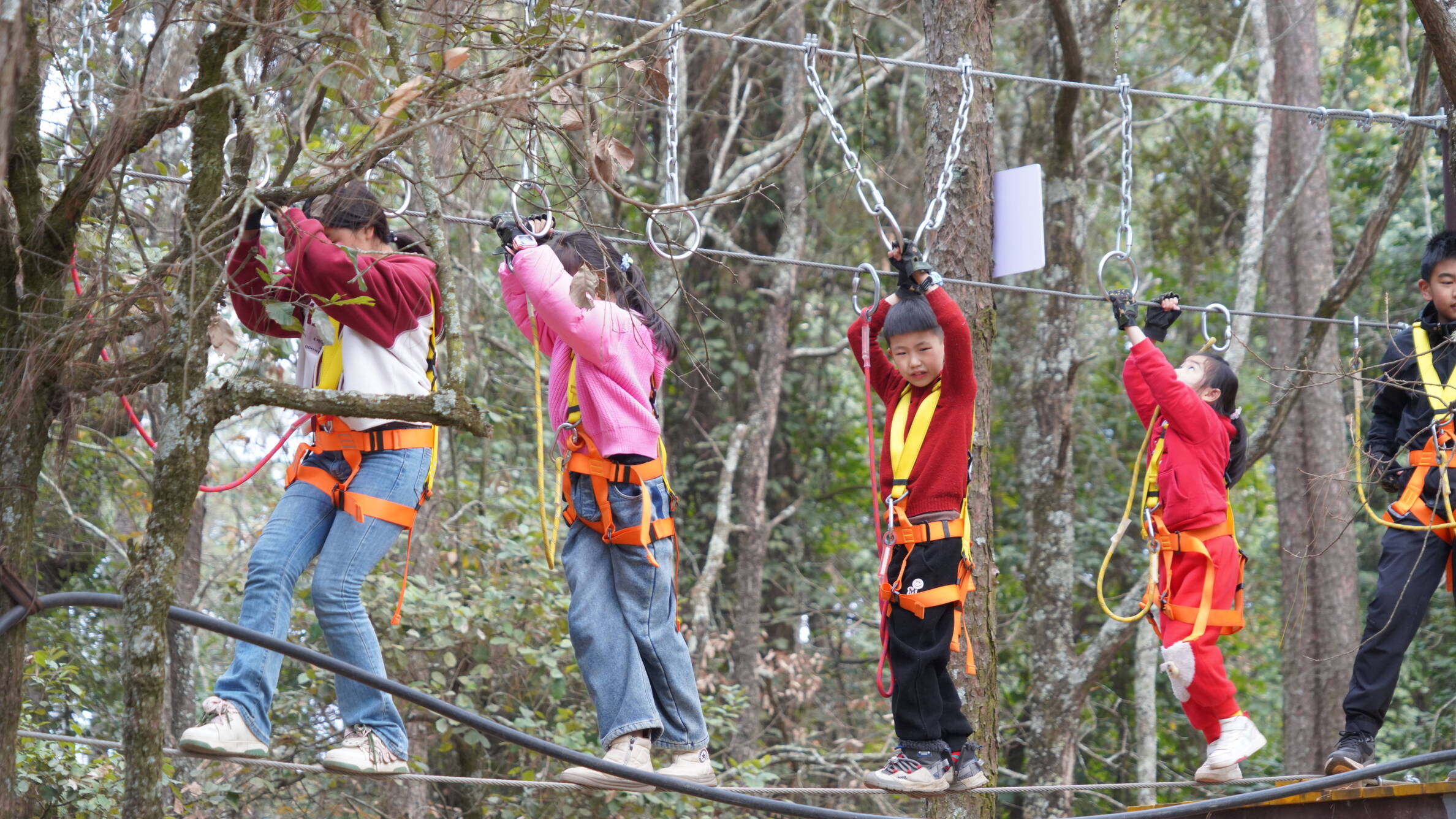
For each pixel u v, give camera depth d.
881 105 19.72
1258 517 21.89
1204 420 6.66
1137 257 21.61
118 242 7.77
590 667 5.73
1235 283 21.50
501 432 16.47
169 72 4.53
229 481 16.02
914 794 6.09
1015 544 20.42
